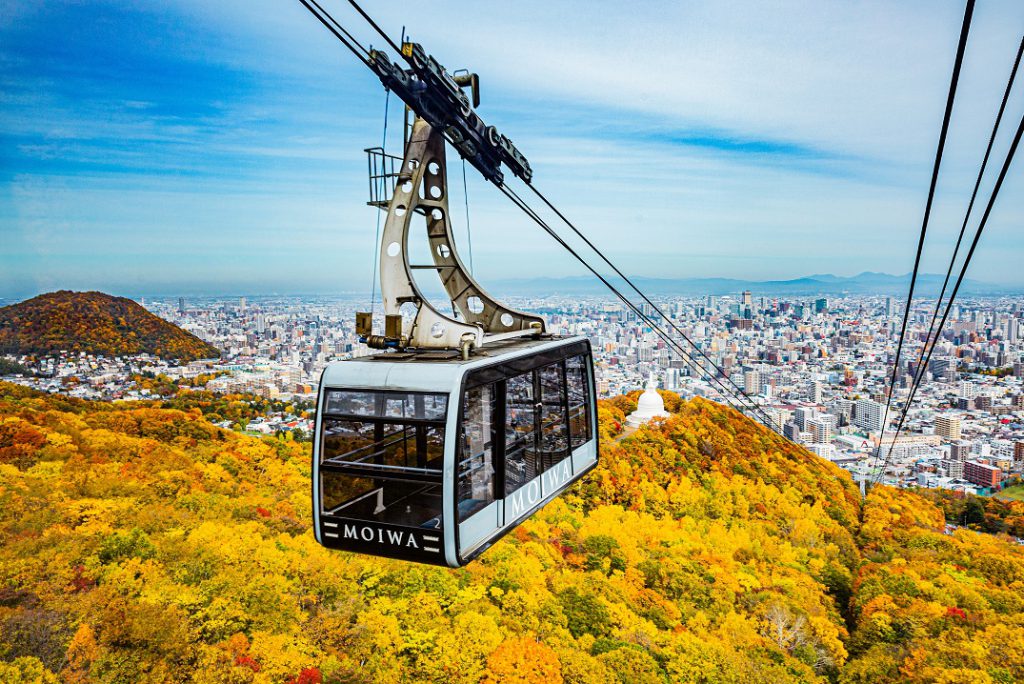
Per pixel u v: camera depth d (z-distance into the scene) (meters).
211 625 33.06
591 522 46.44
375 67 9.00
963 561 50.19
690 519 49.59
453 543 8.16
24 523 35.97
